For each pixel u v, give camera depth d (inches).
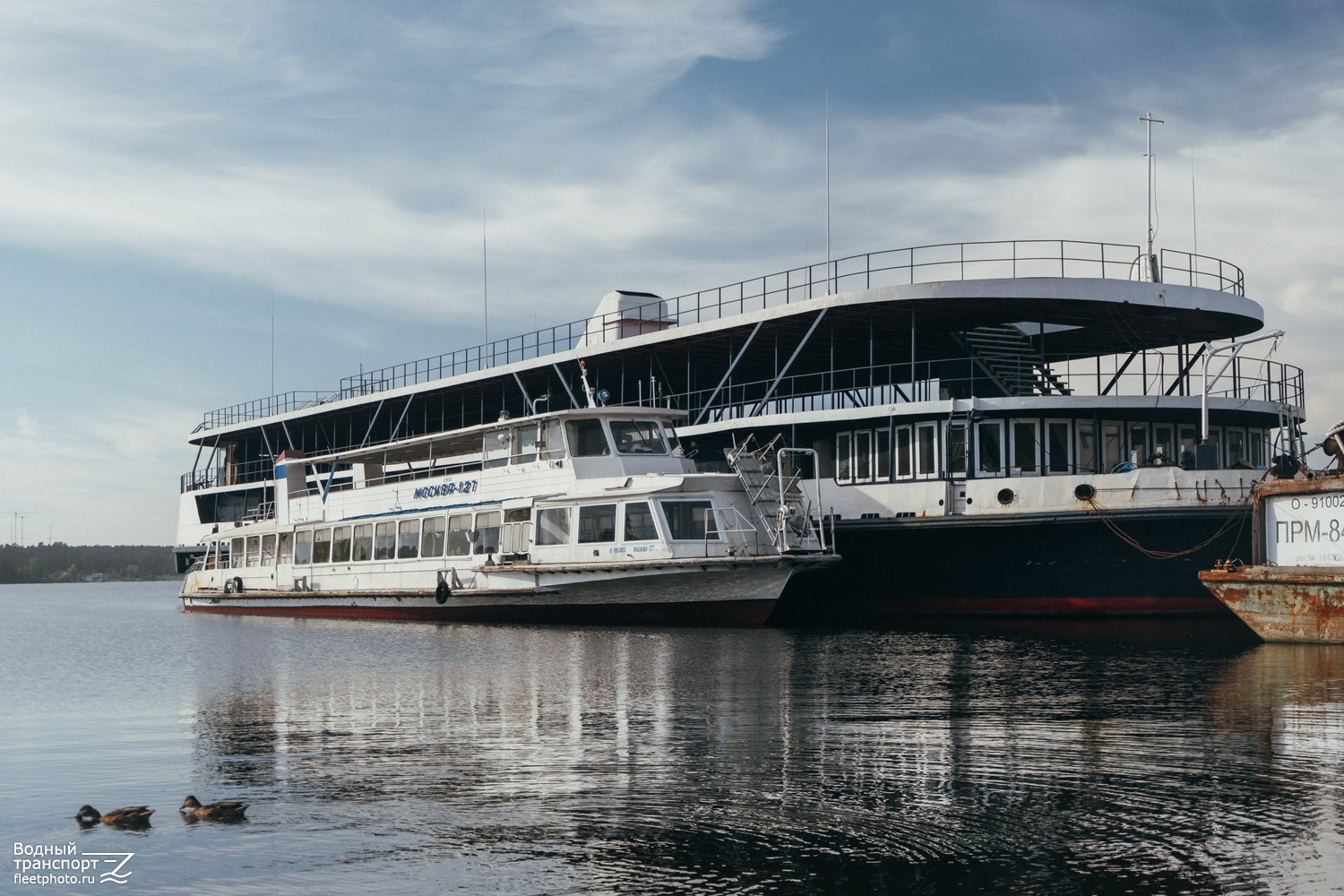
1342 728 703.1
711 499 1464.1
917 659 1077.1
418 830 528.7
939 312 1630.2
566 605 1566.2
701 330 1753.2
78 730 804.6
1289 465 1316.4
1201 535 1440.7
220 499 3002.0
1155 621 1455.5
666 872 469.7
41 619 2541.8
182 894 460.8
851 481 1722.4
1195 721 729.0
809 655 1119.6
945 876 459.5
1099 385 1785.2
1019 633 1330.0
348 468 2551.7
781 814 536.7
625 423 1619.1
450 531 1753.2
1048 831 507.8
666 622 1501.0
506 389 2281.0
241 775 642.2
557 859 486.3
